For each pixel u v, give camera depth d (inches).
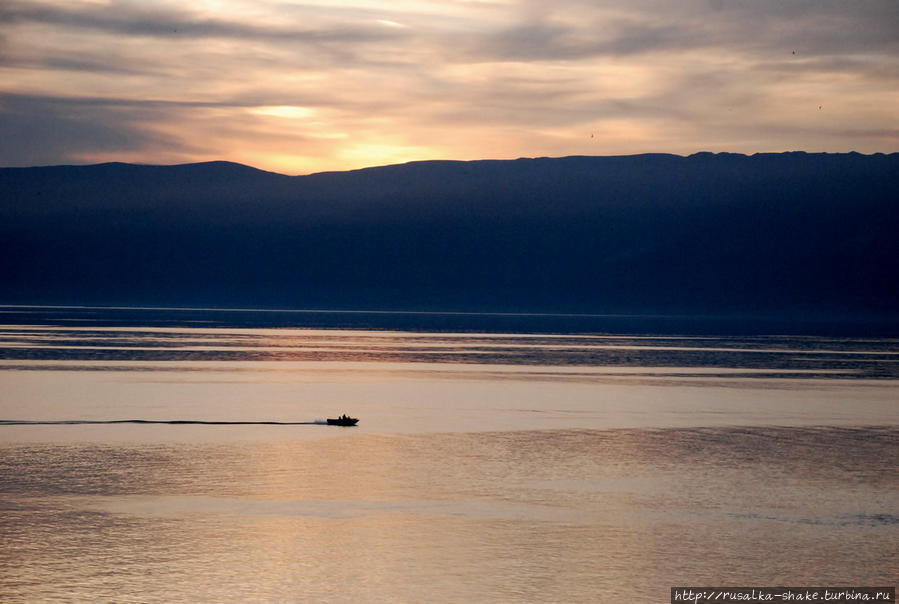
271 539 2405.3
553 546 2383.1
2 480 3046.3
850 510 2768.2
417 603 2004.2
